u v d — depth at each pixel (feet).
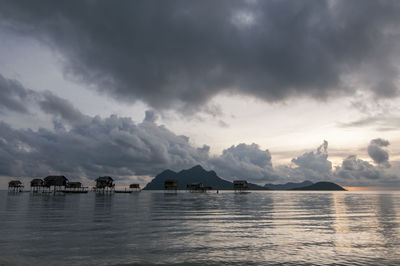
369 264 44.88
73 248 53.47
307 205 186.80
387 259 47.65
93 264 43.91
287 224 88.17
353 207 167.63
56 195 364.79
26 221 90.38
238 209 147.43
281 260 46.88
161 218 102.42
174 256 48.73
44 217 101.86
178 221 93.91
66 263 44.32
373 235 69.10
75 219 96.53
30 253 49.70
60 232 70.18
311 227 82.07
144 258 47.37
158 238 63.67
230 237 65.62
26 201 214.28
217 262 45.57
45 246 54.90
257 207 164.14
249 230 75.87
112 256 48.29
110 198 285.43
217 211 133.80
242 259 47.32
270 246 56.75
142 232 71.36
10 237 63.31
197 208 153.38
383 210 144.56
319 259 47.57
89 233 69.15
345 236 67.62
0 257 47.21
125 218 101.04
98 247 54.44
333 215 116.88
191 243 58.85
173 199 280.72
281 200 267.18
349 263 45.37
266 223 90.27
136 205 176.35
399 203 214.28
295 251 52.80
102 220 94.58
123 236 65.62
